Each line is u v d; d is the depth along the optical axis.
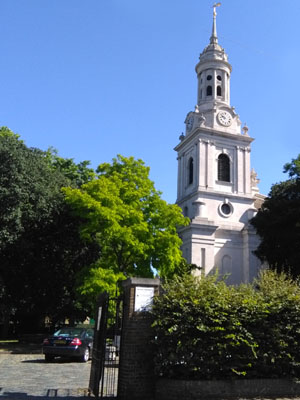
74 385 12.01
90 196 25.38
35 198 25.62
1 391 10.70
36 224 26.84
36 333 39.50
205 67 53.62
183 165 51.94
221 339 10.38
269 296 11.64
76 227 28.44
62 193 28.03
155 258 27.86
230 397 10.05
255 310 10.96
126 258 27.88
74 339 18.69
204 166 47.69
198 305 10.45
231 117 50.91
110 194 25.75
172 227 29.17
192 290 10.79
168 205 29.61
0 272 26.78
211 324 10.43
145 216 28.77
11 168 23.48
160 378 10.05
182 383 9.88
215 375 10.29
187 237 44.69
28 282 28.34
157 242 27.62
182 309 10.35
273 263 34.53
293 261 30.89
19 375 13.97
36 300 30.12
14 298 29.09
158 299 10.46
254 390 10.30
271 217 34.69
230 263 45.34
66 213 28.00
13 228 24.31
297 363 10.91
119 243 26.69
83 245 29.31
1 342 31.19
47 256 28.42
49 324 43.94
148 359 10.06
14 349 25.61
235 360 10.44
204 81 53.09
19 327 39.50
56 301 30.97
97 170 30.31
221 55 54.22
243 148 49.91
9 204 23.45
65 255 29.25
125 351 10.05
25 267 27.62
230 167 48.91
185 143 51.75
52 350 18.41
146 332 10.19
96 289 24.25
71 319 34.72
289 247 32.19
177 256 28.39
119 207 25.81
